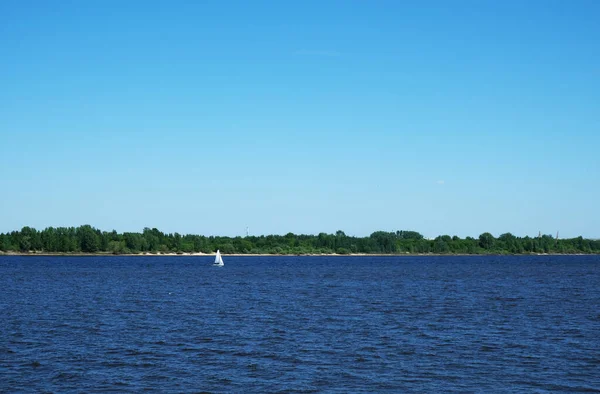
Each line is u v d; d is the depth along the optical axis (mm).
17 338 52062
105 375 39562
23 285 117250
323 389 36531
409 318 65188
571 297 89812
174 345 49062
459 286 115938
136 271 187125
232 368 41438
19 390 36219
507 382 38062
